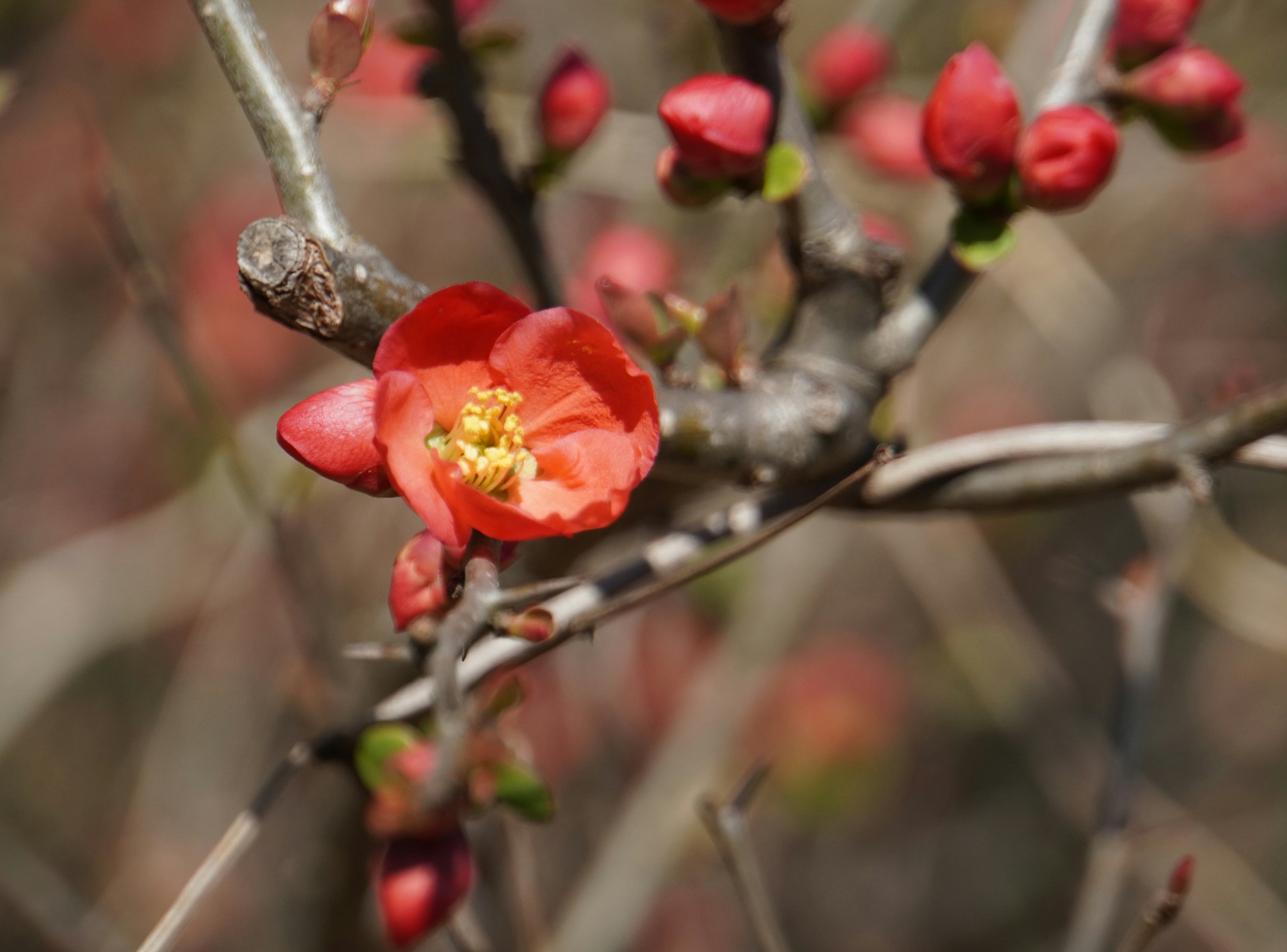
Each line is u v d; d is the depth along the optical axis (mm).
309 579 445
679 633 700
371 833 435
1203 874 644
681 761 596
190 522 665
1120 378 654
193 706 706
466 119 416
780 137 381
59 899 518
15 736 671
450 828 374
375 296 345
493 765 364
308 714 442
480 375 359
